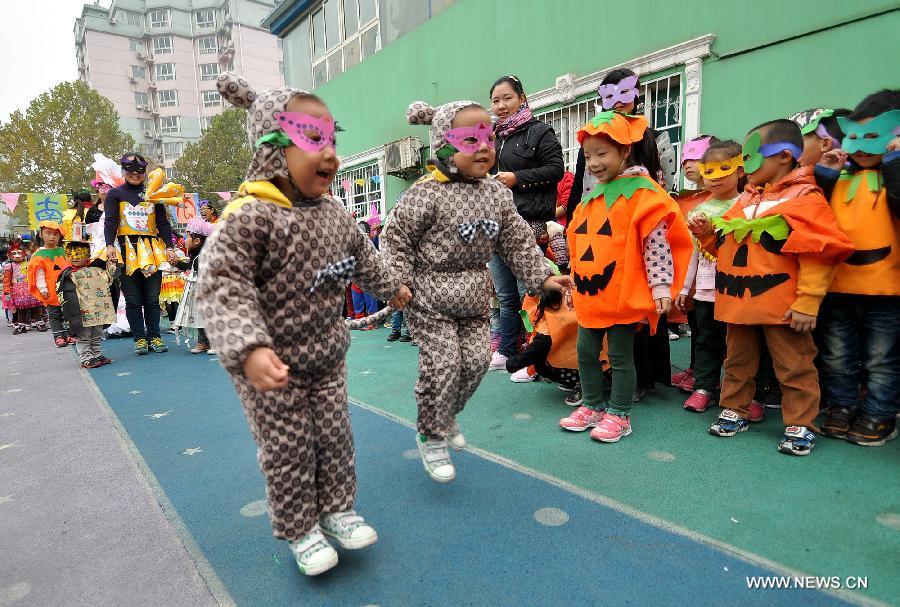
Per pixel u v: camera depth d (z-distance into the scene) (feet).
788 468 7.09
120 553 5.94
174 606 5.02
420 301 6.92
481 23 21.76
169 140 181.68
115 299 22.80
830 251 6.97
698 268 9.62
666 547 5.47
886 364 7.61
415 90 26.21
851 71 12.12
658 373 10.30
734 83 14.05
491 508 6.44
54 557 5.91
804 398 7.61
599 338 8.50
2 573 5.65
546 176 11.21
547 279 7.16
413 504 6.64
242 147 110.52
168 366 15.69
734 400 8.43
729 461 7.38
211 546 5.99
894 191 6.95
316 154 4.77
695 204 10.82
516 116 11.71
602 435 8.20
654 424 8.90
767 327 7.85
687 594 4.77
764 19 13.32
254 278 4.83
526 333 13.10
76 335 15.87
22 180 102.22
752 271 7.75
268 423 5.03
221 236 4.59
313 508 5.35
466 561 5.42
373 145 30.09
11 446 9.47
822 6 12.37
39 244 28.02
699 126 14.85
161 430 9.95
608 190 8.09
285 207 4.85
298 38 37.22
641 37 16.03
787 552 5.29
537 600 4.79
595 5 17.17
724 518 5.93
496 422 9.32
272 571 5.48
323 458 5.51
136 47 178.70
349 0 31.32
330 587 5.15
